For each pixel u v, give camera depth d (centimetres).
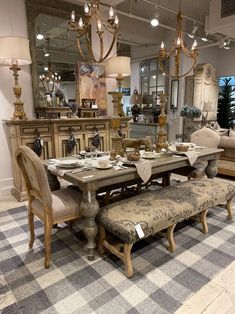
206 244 229
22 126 326
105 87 468
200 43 706
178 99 701
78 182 197
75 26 242
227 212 288
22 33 363
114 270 194
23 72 372
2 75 354
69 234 251
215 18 466
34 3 366
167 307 159
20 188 340
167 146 288
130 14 506
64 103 416
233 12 439
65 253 218
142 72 789
